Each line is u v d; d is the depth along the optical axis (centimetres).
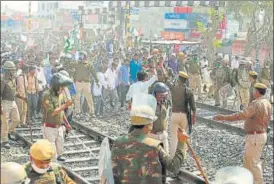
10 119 1670
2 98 1570
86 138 1722
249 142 1148
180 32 5300
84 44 4516
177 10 5325
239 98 2230
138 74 1494
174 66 2650
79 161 1416
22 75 1831
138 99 650
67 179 669
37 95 1998
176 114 1279
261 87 1128
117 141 631
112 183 615
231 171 561
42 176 629
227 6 4241
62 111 1191
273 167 1427
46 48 5200
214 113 2302
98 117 2127
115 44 4178
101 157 632
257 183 1159
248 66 2206
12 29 8856
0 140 1617
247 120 1150
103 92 2272
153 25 5941
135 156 614
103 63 2272
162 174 625
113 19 5159
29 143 1592
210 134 1827
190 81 2650
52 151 629
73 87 2055
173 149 1287
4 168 554
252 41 4166
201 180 1188
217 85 2414
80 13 5612
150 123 628
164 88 1148
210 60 3966
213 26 4112
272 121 2002
